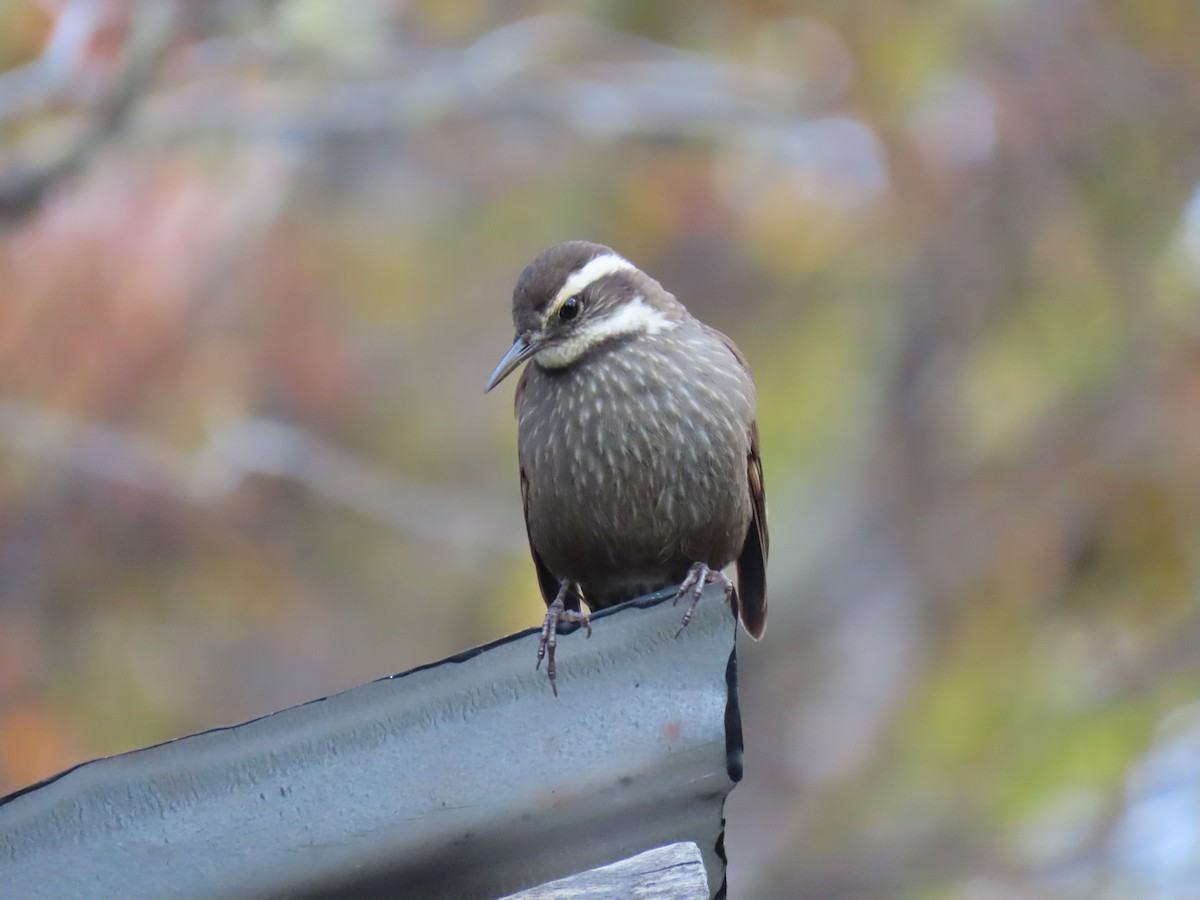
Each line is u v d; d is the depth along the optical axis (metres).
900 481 17.53
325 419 15.79
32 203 13.16
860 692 17.39
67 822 5.73
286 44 14.62
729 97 16.00
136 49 12.95
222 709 15.02
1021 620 15.88
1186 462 14.95
